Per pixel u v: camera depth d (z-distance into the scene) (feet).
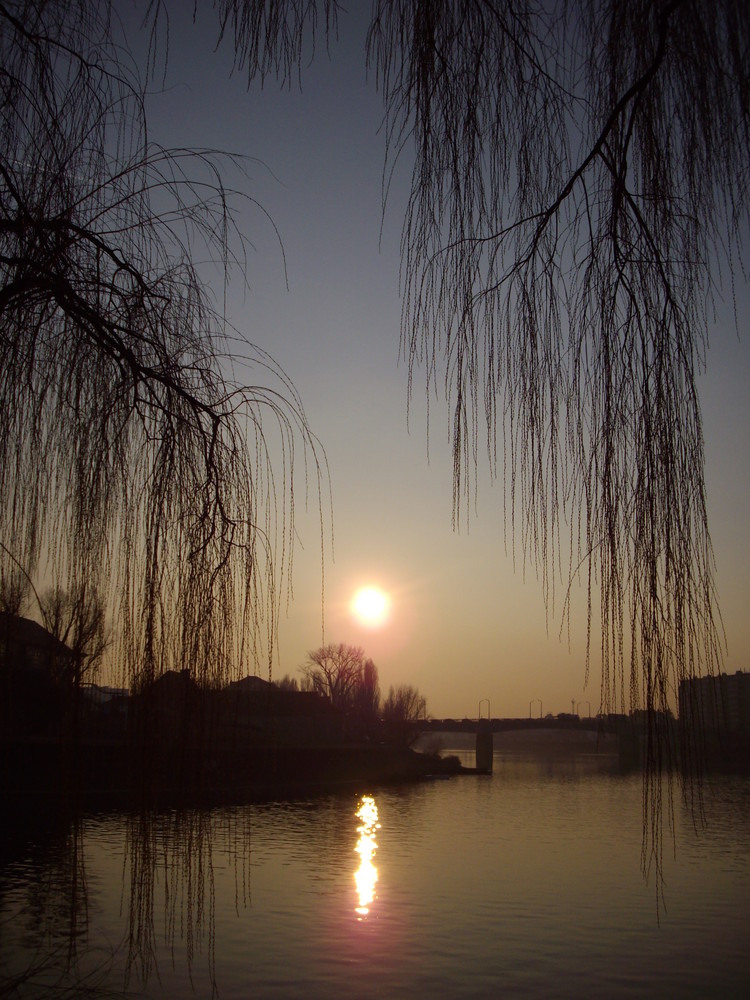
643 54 12.32
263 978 66.69
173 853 15.83
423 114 13.84
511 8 13.30
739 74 11.44
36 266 15.62
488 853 130.00
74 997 15.14
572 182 13.34
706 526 12.13
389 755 283.59
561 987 66.90
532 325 13.85
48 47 15.65
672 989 66.85
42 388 16.63
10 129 15.35
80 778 15.64
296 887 101.35
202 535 16.92
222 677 16.58
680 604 11.98
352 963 71.15
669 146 12.37
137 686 15.87
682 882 102.32
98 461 16.55
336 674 247.91
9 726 15.67
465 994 64.85
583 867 118.32
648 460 12.22
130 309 17.26
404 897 97.25
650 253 12.60
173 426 17.13
